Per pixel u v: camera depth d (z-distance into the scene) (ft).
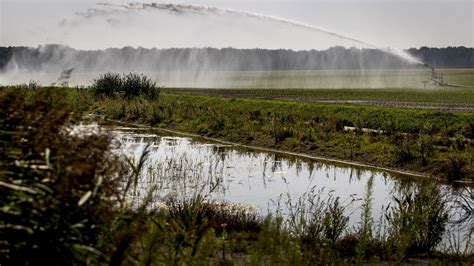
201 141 159.63
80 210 24.09
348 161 129.39
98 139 25.96
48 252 23.13
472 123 154.40
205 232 36.17
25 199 22.97
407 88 427.74
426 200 63.05
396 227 59.36
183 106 211.20
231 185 92.32
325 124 163.32
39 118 25.54
